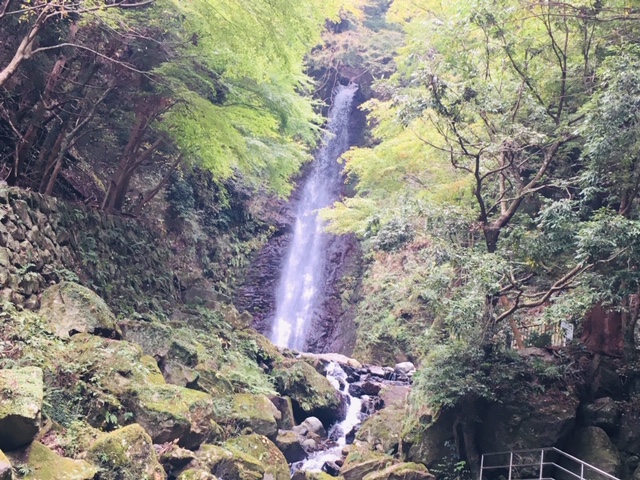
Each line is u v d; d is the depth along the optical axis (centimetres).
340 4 984
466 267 789
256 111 1107
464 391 814
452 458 871
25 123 994
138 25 919
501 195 938
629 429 832
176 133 1124
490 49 959
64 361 636
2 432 455
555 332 1000
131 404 653
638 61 761
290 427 1005
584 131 786
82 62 990
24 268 696
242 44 839
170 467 636
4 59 884
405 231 877
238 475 698
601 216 731
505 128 920
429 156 1141
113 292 959
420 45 1128
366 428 1017
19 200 736
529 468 828
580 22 935
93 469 503
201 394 752
